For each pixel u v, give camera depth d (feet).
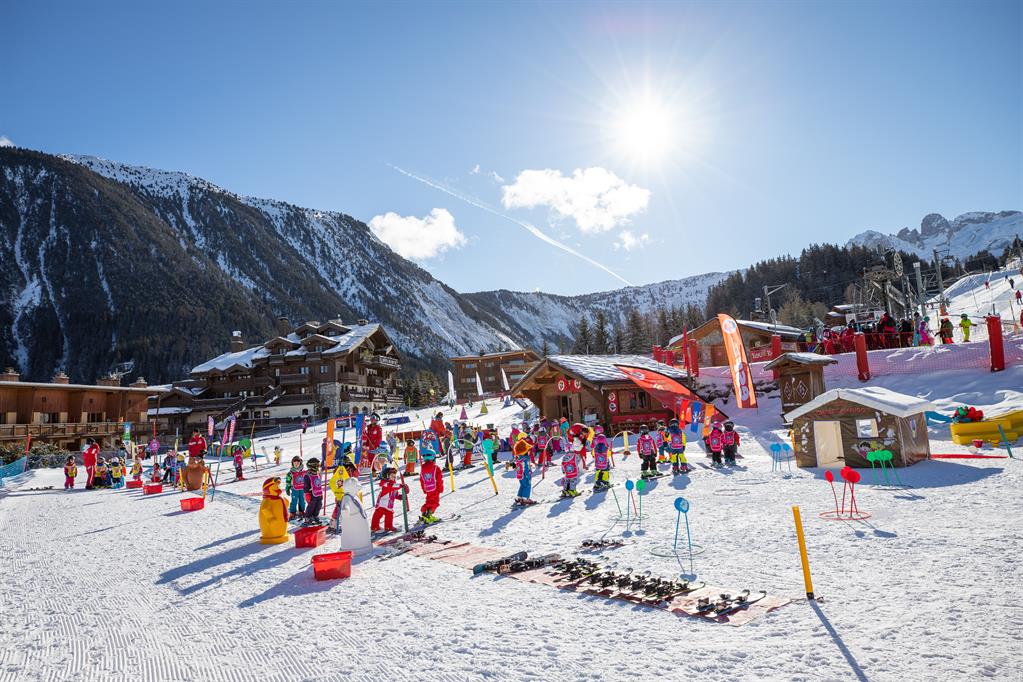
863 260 625.41
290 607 26.96
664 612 22.53
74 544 46.24
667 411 102.42
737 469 58.75
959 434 61.26
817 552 28.35
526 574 28.91
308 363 256.52
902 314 174.40
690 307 442.91
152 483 91.04
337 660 20.58
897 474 47.39
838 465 55.21
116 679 20.08
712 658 18.33
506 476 69.82
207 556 39.06
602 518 41.06
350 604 26.68
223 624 25.29
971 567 24.14
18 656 22.68
